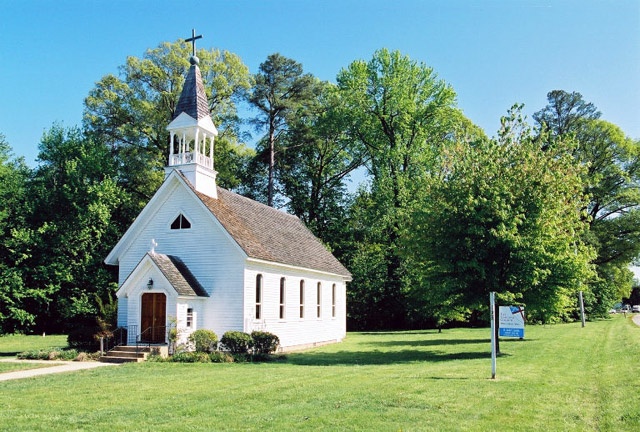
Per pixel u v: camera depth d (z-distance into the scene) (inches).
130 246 1088.8
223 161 1946.4
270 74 1971.0
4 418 428.8
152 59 1829.5
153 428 388.5
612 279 2346.2
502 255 864.3
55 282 1588.3
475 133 1942.7
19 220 1599.4
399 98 1857.8
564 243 851.4
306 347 1188.5
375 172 2047.2
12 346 1218.6
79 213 1584.6
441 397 476.4
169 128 1091.9
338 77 2023.9
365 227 2021.4
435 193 927.7
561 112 2225.6
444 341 1266.0
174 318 923.4
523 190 862.5
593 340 1079.6
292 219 1498.5
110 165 1708.9
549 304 869.2
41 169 1715.1
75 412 447.8
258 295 1026.7
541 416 406.0
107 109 1806.1
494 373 589.0
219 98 1905.8
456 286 871.7
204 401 482.9
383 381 573.6
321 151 2155.5
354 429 374.6
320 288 1302.9
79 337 989.2
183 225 1047.6
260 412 431.8
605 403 446.9
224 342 924.6
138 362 845.8
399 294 1860.2
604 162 2176.4
